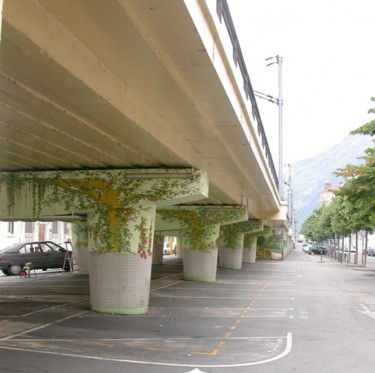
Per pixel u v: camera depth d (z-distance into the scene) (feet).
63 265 101.30
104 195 49.55
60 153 42.91
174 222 92.48
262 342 35.99
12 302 55.01
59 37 22.48
